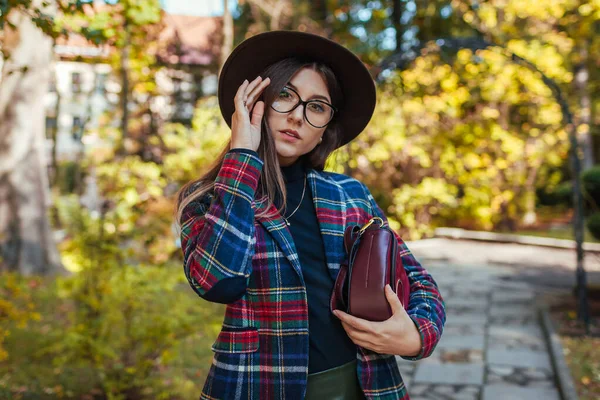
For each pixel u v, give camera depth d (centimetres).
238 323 130
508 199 1200
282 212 139
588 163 1279
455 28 948
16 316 358
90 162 915
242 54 143
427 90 863
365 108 153
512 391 402
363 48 933
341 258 138
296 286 131
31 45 737
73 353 345
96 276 353
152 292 367
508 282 802
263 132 139
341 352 134
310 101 137
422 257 1021
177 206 141
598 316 595
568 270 896
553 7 842
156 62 1074
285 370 127
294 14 1018
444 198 1016
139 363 340
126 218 395
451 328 573
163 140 821
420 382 425
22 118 757
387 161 1010
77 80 1247
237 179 127
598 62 1120
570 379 405
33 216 769
